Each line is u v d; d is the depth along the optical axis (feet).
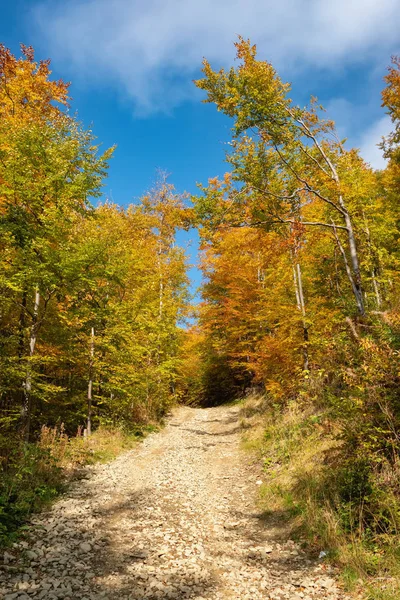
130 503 25.00
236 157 37.19
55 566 15.81
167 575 15.46
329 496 20.72
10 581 14.26
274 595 13.82
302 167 38.22
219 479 31.76
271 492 25.59
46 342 40.40
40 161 36.40
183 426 63.21
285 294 49.85
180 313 83.66
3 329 36.29
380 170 62.18
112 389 50.21
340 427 21.15
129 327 49.73
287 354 42.96
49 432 36.01
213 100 36.19
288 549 18.03
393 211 49.85
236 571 15.90
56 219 35.22
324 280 49.21
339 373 21.45
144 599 13.57
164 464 36.55
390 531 15.56
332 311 41.04
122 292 56.39
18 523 20.02
